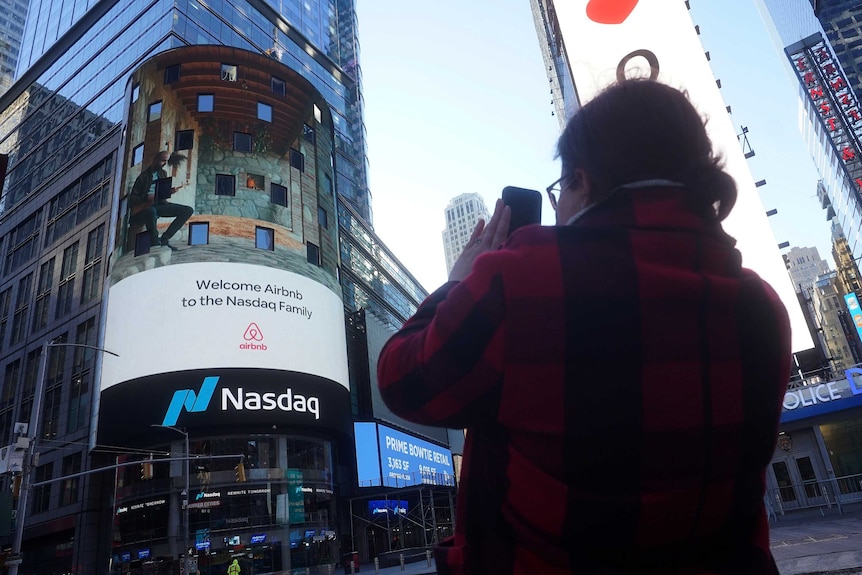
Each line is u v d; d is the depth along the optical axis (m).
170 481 39.00
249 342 42.12
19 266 65.56
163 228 43.66
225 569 37.72
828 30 93.56
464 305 1.05
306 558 40.84
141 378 40.31
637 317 1.01
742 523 1.09
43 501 49.34
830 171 103.50
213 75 49.38
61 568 46.25
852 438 22.58
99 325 50.75
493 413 1.08
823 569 8.56
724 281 1.09
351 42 112.19
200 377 40.38
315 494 43.16
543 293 1.03
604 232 1.09
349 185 92.56
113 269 44.75
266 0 85.06
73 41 79.44
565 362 1.00
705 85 25.41
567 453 0.99
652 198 1.14
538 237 1.11
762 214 26.70
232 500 39.38
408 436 61.16
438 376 1.07
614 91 1.27
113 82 67.12
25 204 69.38
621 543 0.97
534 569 1.01
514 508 1.04
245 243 44.50
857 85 90.31
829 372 24.97
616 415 0.98
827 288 117.44
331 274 50.09
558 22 25.19
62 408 50.75
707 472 1.01
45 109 77.69
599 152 1.20
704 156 1.20
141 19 68.69
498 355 1.02
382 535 55.19
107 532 44.75
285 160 49.53
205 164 45.91
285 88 52.47
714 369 1.04
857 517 17.31
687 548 1.02
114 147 58.84
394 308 85.75
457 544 1.18
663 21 25.25
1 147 83.25
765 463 1.12
